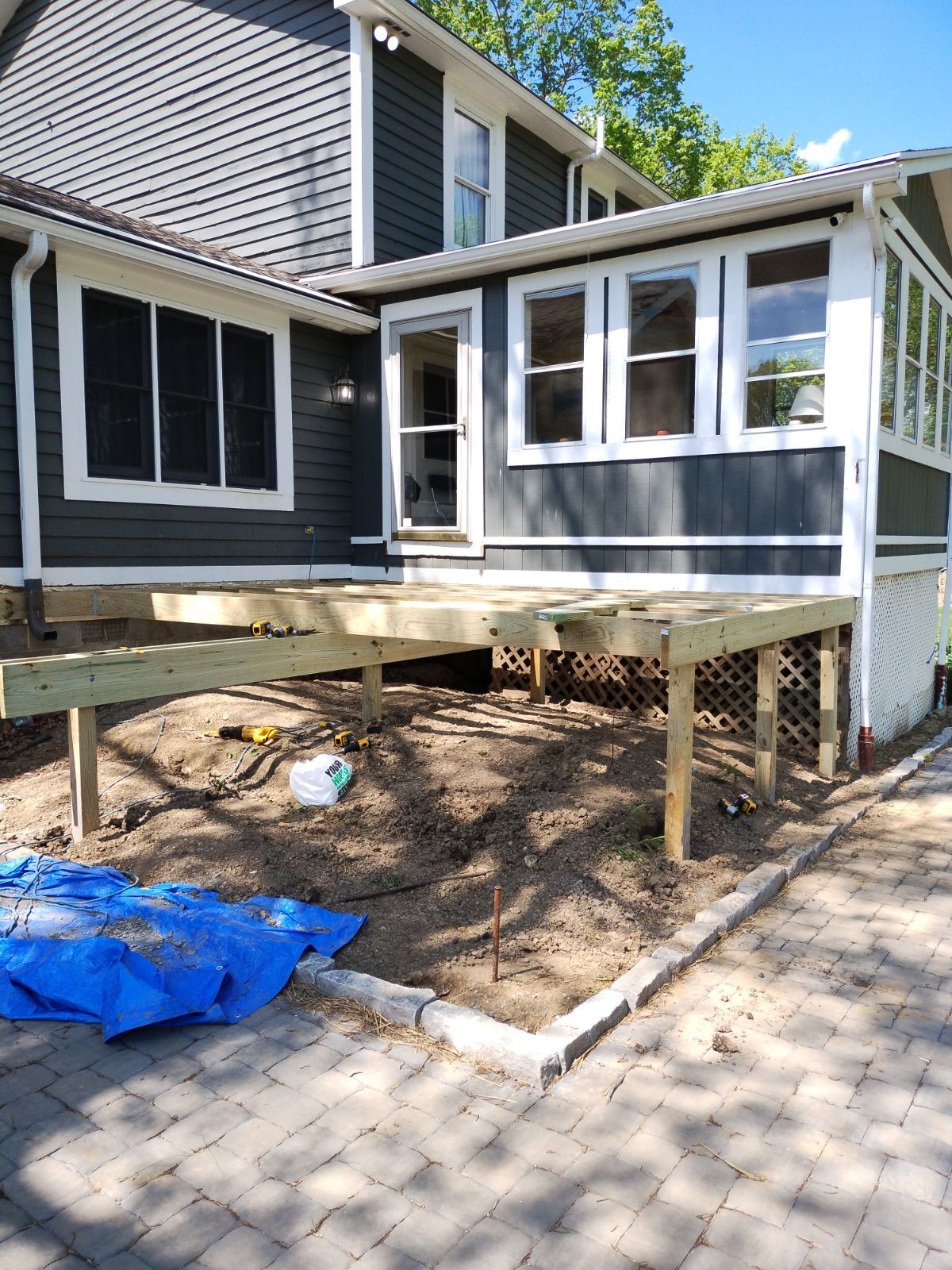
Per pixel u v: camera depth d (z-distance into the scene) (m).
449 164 10.47
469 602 5.98
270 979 3.45
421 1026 3.19
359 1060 3.00
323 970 3.50
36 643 6.96
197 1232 2.23
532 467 8.50
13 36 12.73
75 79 11.95
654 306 7.73
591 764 5.78
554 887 4.28
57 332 7.00
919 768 7.31
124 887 4.15
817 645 6.87
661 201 15.52
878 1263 2.16
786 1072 2.97
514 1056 2.91
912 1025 3.29
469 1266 2.13
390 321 9.37
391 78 9.62
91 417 7.35
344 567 9.87
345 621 5.55
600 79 24.84
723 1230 2.26
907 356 8.09
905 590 8.49
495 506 8.79
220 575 8.45
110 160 11.70
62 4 11.99
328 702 6.96
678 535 7.66
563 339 8.27
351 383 9.63
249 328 8.59
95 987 3.30
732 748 6.71
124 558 7.62
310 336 9.29
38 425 6.93
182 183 10.95
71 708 4.43
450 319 8.95
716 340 7.35
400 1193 2.37
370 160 9.34
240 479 8.70
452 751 5.80
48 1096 2.78
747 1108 2.76
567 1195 2.37
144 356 7.66
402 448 9.48
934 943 4.00
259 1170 2.45
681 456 7.59
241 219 10.43
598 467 8.08
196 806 5.12
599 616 4.61
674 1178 2.45
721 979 3.62
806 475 7.03
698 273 7.41
